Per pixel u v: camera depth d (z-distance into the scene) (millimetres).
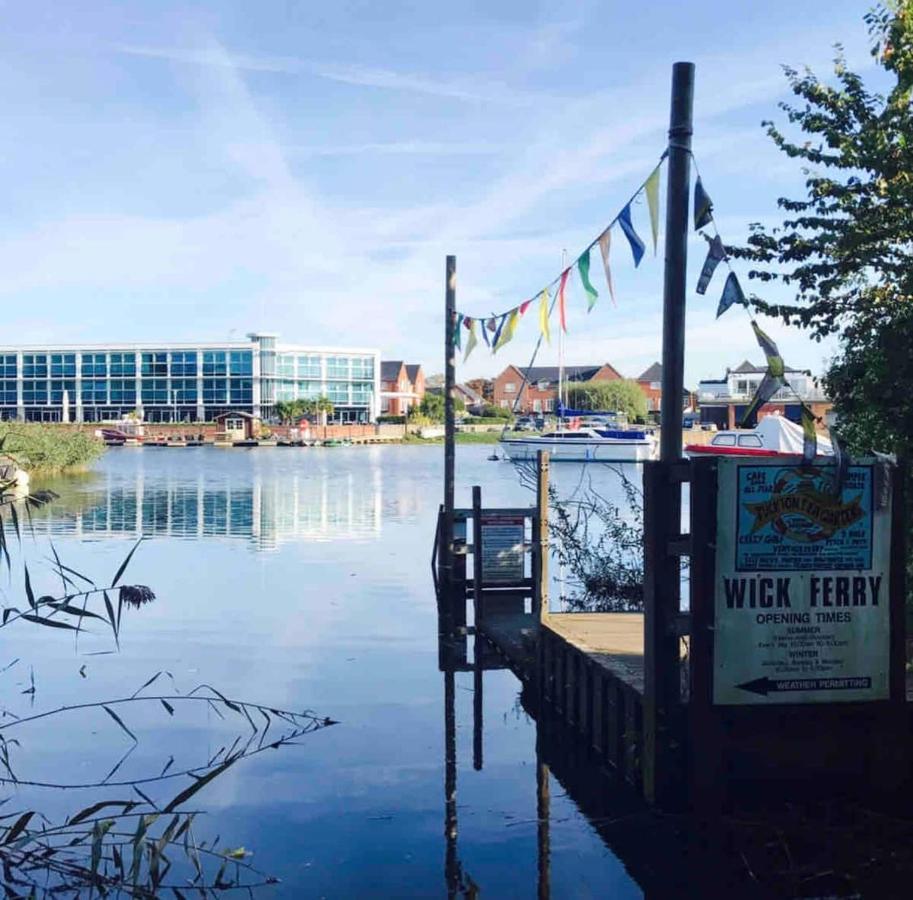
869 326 9250
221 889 5762
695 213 6422
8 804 7020
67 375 109938
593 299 7984
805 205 9984
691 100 6828
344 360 112062
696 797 6215
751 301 10062
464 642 12641
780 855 5891
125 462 62938
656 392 109562
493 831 6637
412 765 7992
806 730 6254
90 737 8578
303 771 7801
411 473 51156
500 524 13117
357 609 14766
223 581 17312
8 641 12438
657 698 6434
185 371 107500
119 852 5812
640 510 14898
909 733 6285
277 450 84375
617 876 5941
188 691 10133
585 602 13609
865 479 6199
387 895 5707
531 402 113500
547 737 8805
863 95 9938
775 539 6148
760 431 34656
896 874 5656
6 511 29438
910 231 8953
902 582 6234
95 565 18922
